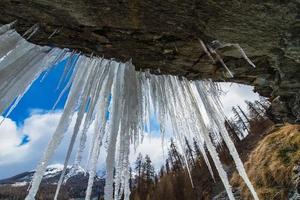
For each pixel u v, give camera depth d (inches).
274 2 73.0
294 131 585.6
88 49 97.4
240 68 104.6
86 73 109.3
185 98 122.6
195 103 120.7
